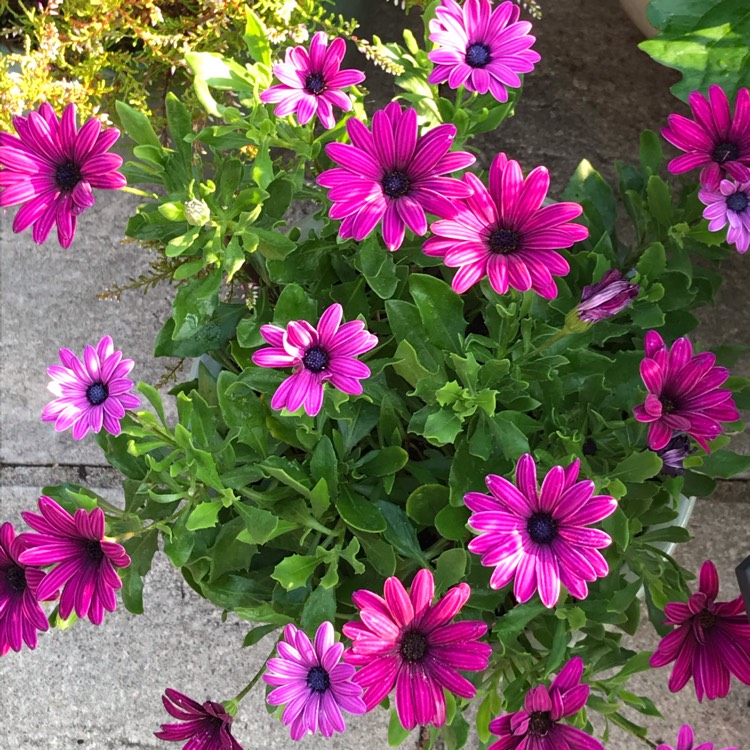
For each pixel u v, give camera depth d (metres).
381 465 0.48
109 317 0.78
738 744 0.67
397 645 0.37
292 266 0.49
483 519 0.36
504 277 0.38
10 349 0.79
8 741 0.75
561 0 0.77
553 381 0.47
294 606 0.48
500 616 0.49
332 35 0.60
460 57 0.43
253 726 0.72
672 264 0.53
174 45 0.56
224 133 0.46
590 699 0.45
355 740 0.70
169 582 0.75
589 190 0.57
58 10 0.63
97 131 0.39
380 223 0.48
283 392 0.38
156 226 0.48
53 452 0.78
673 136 0.43
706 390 0.40
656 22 0.57
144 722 0.74
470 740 0.68
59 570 0.40
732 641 0.40
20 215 0.41
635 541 0.49
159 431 0.43
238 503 0.44
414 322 0.47
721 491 0.70
